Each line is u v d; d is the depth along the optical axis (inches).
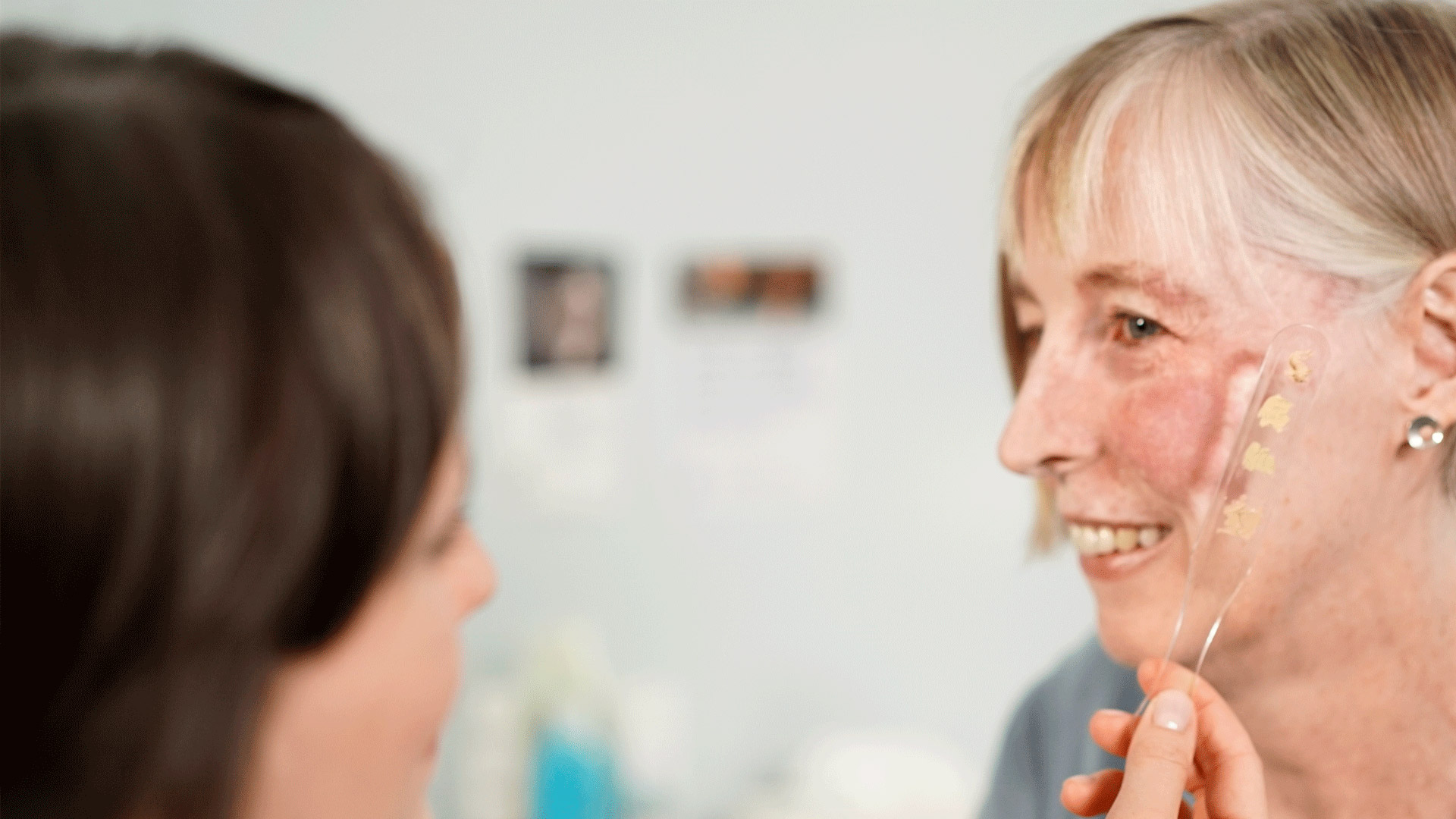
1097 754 21.7
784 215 51.0
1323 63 15.7
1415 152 15.3
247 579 8.9
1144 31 17.2
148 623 8.7
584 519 49.7
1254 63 15.9
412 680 11.6
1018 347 19.9
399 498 10.1
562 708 46.2
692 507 51.4
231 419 8.9
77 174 8.8
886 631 54.9
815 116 50.9
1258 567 15.9
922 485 54.6
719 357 50.8
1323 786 16.9
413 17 44.9
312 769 10.9
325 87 44.1
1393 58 15.6
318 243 9.5
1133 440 16.7
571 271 48.0
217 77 10.4
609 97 47.9
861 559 54.3
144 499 8.6
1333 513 15.7
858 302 52.6
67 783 8.9
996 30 52.3
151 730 8.8
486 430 47.5
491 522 48.1
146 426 8.6
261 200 9.3
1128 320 16.7
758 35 49.6
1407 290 15.3
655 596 51.4
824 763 50.9
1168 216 16.0
